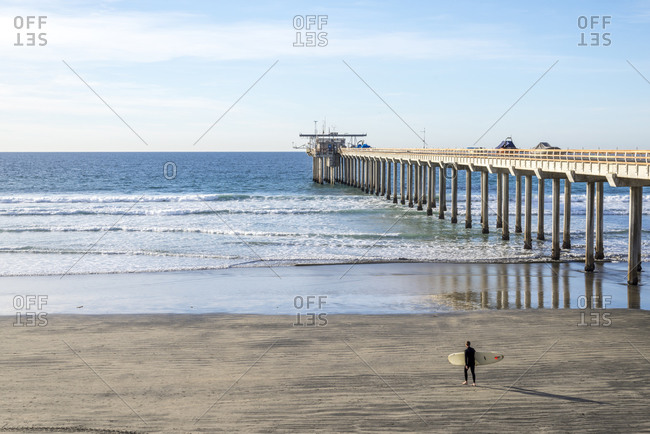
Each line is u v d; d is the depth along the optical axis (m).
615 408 13.08
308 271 28.94
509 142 54.16
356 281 26.72
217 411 13.14
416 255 32.72
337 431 12.22
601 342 17.56
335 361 16.19
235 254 33.31
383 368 15.60
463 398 13.66
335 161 88.44
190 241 37.84
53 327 19.67
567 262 30.36
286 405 13.41
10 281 26.89
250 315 21.11
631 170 23.36
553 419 12.60
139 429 12.33
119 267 29.88
